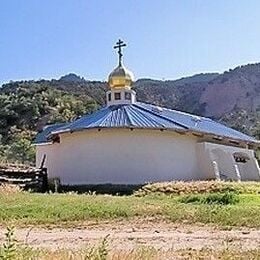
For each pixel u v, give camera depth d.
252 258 9.75
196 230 14.88
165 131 35.44
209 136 38.16
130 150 34.81
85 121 36.50
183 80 146.88
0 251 7.29
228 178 39.31
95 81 118.19
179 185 26.92
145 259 9.32
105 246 8.94
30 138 77.69
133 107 38.59
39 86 103.00
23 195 23.22
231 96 133.62
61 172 36.16
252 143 44.62
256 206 19.83
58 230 14.96
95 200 20.64
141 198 23.06
